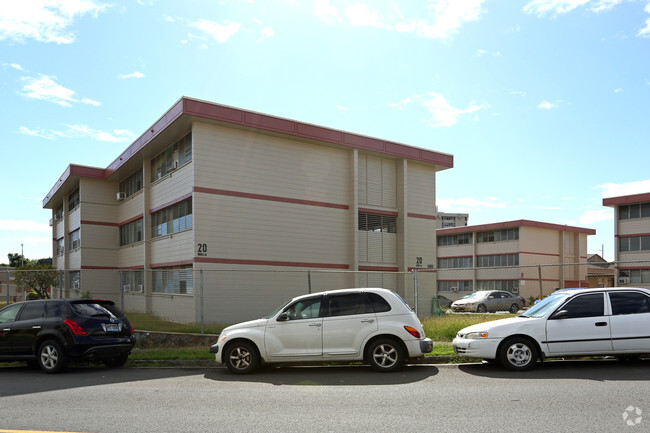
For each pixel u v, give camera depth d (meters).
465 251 48.91
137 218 26.14
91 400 7.29
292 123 21.86
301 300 9.73
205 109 19.48
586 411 6.09
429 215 27.25
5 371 10.52
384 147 24.92
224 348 9.69
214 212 20.02
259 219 21.17
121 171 27.52
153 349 13.33
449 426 5.58
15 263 66.94
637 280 34.31
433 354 10.81
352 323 9.41
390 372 9.34
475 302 29.83
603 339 9.00
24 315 10.41
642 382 7.83
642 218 34.56
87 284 28.45
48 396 7.63
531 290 43.78
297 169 22.56
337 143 23.28
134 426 5.78
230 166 20.64
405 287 24.89
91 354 10.09
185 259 20.31
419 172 27.11
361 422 5.82
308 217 22.64
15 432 5.56
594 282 46.81
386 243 25.38
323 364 10.54
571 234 47.91
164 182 22.88
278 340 9.48
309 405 6.76
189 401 7.14
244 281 20.44
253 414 6.29
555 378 8.32
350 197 23.97
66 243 32.97
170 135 21.52
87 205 29.09
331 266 23.12
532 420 5.74
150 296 22.89
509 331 9.14
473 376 8.77
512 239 44.78
